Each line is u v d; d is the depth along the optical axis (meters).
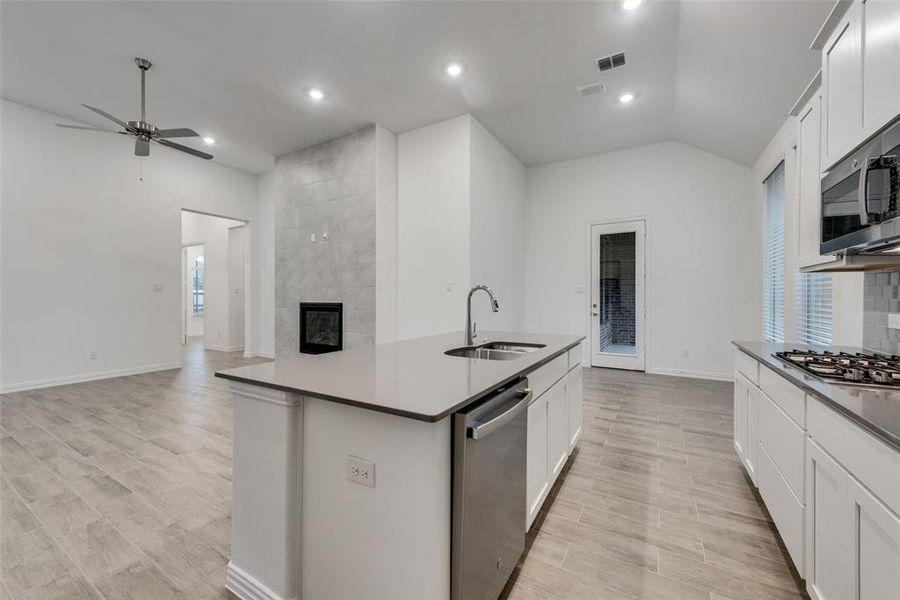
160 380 4.96
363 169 4.86
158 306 5.58
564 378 2.39
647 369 5.38
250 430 1.46
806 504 1.42
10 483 2.32
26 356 4.44
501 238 5.29
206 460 2.63
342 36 3.13
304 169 5.48
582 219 5.81
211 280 7.99
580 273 5.84
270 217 6.88
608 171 5.62
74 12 2.85
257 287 7.05
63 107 4.39
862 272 2.21
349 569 1.27
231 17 2.91
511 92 4.00
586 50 3.29
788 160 3.55
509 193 5.56
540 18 2.91
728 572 1.62
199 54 3.38
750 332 4.78
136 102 4.23
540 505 1.92
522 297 6.05
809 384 1.38
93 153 4.95
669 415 3.62
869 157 1.46
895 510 0.93
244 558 1.48
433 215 4.71
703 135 4.62
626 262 5.52
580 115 4.48
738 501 2.16
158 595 1.49
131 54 3.38
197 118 4.62
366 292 4.85
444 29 3.04
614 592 1.52
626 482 2.38
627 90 3.93
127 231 5.27
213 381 4.90
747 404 2.26
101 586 1.52
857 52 1.58
